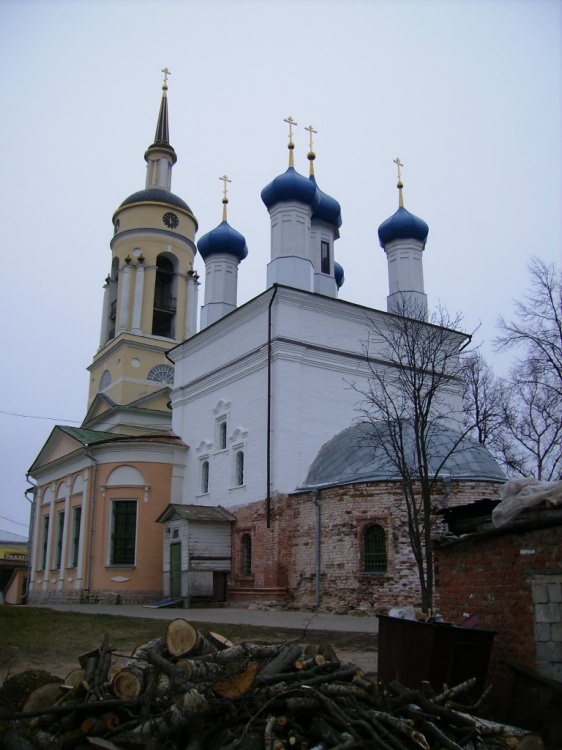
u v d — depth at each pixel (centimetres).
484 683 839
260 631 1513
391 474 2111
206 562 2589
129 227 4550
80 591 3000
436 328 2238
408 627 856
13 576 4706
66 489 3434
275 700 658
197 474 2961
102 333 4641
